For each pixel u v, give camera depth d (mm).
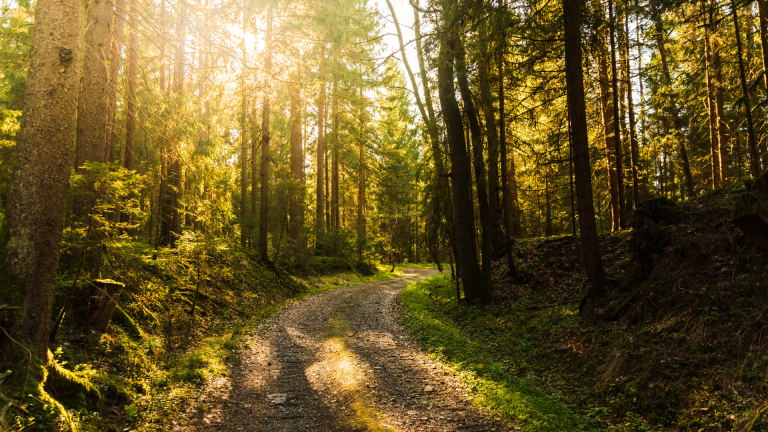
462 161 13555
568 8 9453
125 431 4695
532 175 20812
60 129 4902
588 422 5316
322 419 5477
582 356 7320
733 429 4328
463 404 5969
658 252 8547
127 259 8008
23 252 4613
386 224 45094
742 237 7219
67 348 5781
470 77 12602
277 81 11875
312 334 10836
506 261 16125
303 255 22828
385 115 25125
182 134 10781
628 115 15500
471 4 9742
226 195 14758
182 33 11539
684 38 15820
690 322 6324
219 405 5930
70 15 4988
